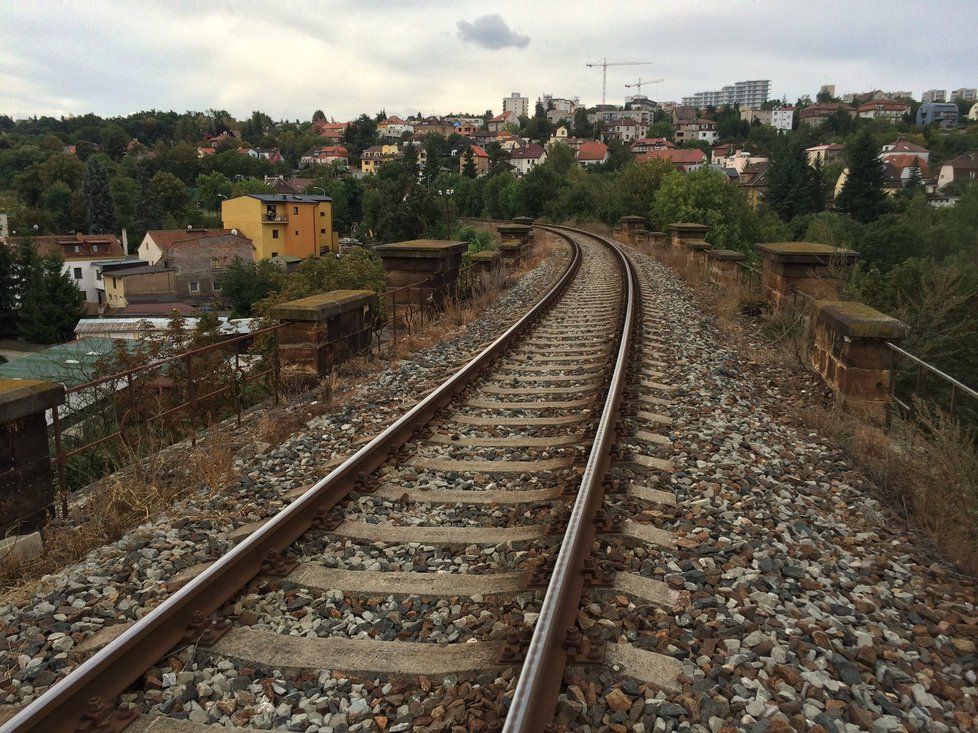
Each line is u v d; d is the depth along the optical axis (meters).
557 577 3.38
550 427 6.58
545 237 36.88
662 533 4.33
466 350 10.23
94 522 4.86
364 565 4.10
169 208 121.81
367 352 10.12
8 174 150.62
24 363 13.00
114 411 7.60
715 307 13.94
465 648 3.23
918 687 3.07
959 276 10.21
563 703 2.83
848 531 4.72
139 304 69.38
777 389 8.68
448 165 182.25
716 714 2.80
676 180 43.72
